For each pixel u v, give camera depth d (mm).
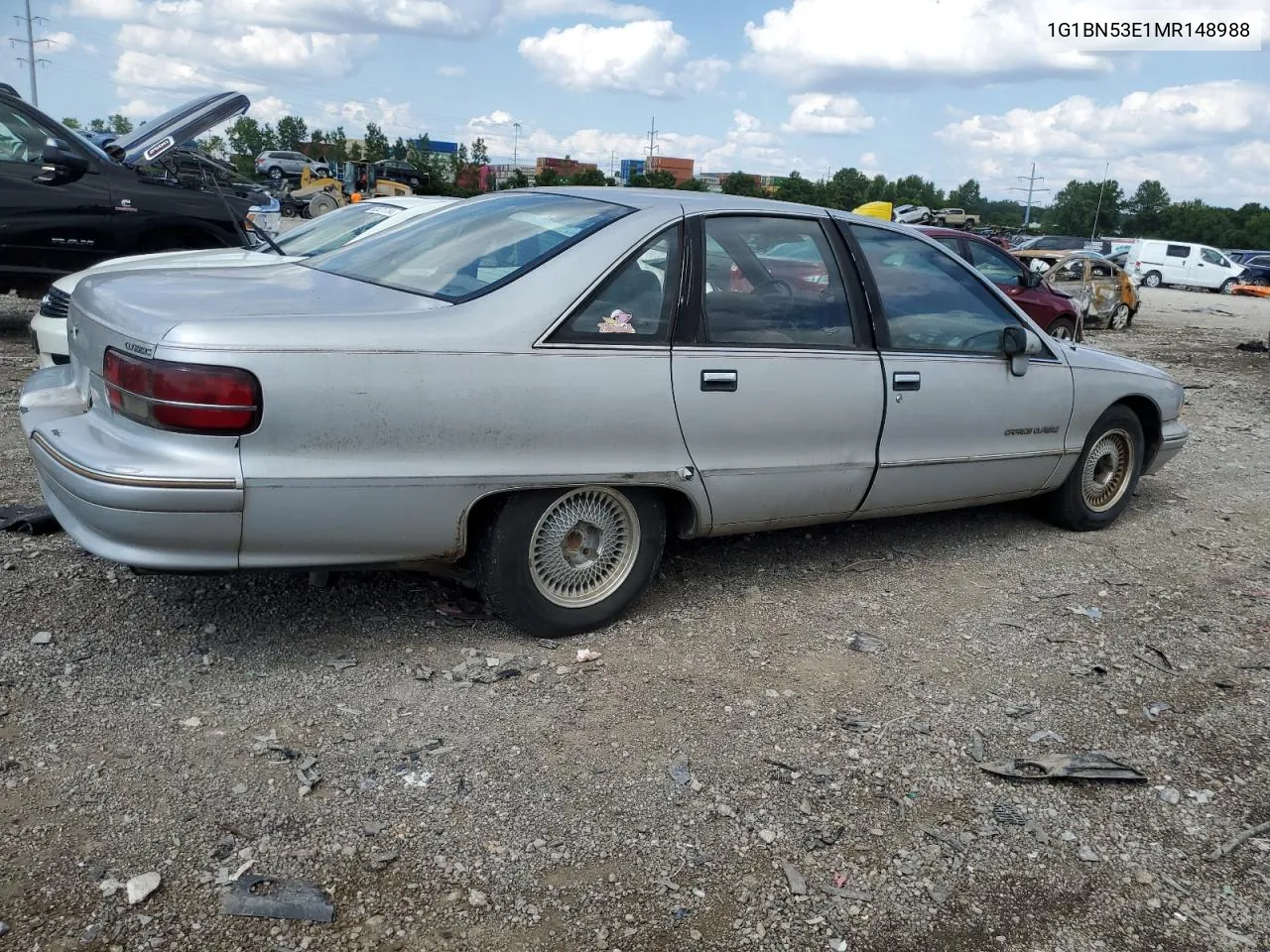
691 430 3713
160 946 2213
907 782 3027
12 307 11195
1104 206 126250
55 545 4211
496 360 3287
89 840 2504
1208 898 2637
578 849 2635
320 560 3221
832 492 4223
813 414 4023
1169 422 5793
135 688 3188
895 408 4297
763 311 3957
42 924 2236
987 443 4730
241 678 3297
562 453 3455
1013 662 3863
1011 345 4695
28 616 3564
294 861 2498
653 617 4020
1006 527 5516
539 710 3260
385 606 3883
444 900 2422
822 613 4191
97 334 3268
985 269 11883
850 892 2562
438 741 3041
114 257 8820
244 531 3033
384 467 3162
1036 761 3160
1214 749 3340
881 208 20031
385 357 3113
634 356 3561
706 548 4793
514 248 3658
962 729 3348
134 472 2910
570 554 3689
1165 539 5484
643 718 3266
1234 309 28547
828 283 4207
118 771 2777
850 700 3486
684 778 2957
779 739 3207
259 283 3602
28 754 2812
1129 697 3646
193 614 3689
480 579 3568
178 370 2900
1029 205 132625
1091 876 2693
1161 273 38625
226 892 2381
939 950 2400
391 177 44906
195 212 9219
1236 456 7770
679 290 3725
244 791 2738
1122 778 3111
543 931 2357
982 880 2645
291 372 2982
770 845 2709
